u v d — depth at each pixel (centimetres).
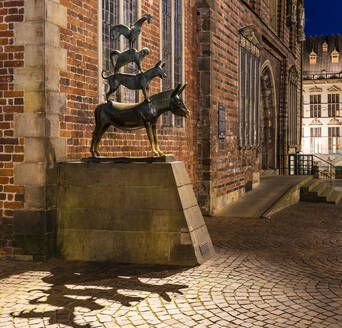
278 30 2298
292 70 2570
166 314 459
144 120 694
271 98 2270
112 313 462
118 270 630
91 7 778
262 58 2011
